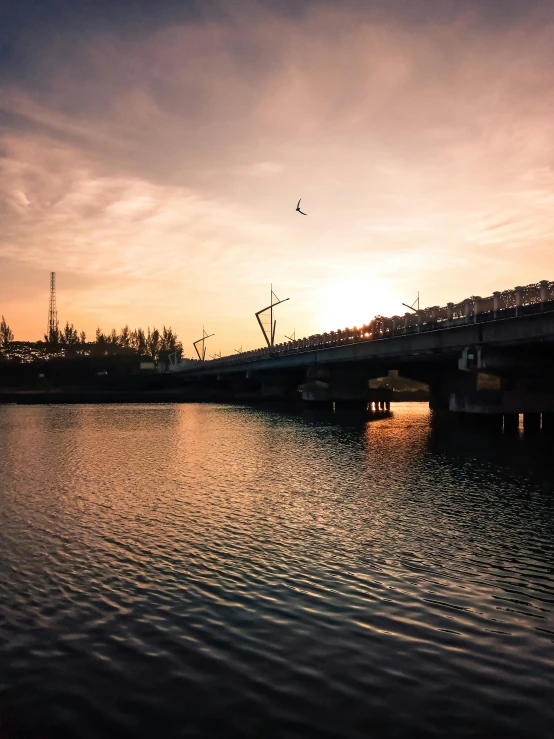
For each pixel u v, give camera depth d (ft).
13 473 109.40
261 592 48.01
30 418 278.67
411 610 44.27
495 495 85.30
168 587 49.29
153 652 38.14
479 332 154.51
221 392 508.53
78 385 590.96
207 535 64.80
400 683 34.30
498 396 175.63
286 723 30.78
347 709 31.91
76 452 142.20
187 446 153.79
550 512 74.43
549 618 42.86
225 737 29.81
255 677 35.06
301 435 181.47
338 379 309.22
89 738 29.84
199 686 34.22
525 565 54.13
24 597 47.34
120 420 260.83
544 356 162.91
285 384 436.35
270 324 385.50
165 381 602.03
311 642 39.32
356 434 182.50
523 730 30.01
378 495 86.02
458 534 64.49
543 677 34.81
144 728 30.60
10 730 30.48
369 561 55.57
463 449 139.54
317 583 49.93
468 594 47.37
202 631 41.06
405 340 191.31
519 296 138.82
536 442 152.05
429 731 30.01
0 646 39.19
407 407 416.67
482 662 36.58
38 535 65.26
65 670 36.11
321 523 69.62
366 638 39.78
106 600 46.62
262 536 64.28
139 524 69.77
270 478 101.76
